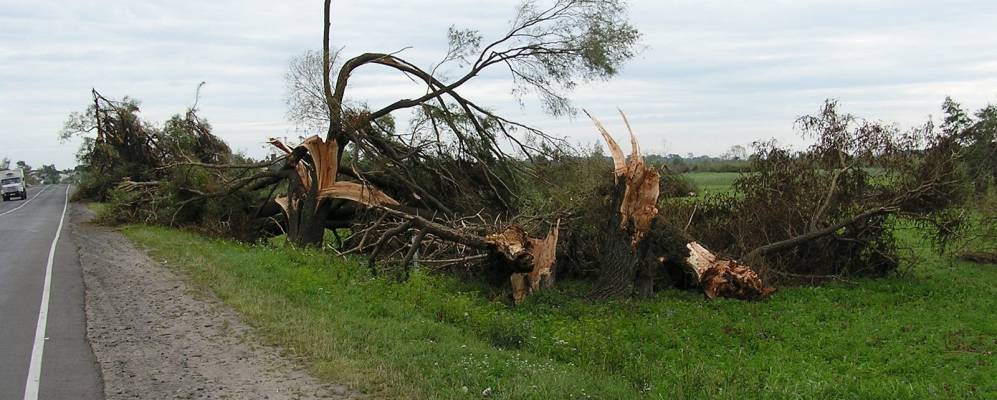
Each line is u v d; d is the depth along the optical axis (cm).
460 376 759
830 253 1773
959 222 1781
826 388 830
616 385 798
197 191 2492
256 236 2467
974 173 2120
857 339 1130
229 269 1491
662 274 1616
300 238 2136
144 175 3488
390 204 2058
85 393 718
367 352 851
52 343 920
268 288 1288
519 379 754
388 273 1597
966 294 1523
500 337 1050
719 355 1055
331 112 2080
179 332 965
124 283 1383
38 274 1530
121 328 999
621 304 1415
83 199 5106
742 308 1398
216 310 1098
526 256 1490
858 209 1761
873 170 1794
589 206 1783
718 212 1886
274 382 740
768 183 1852
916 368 961
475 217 1966
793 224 1783
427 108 2105
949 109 2280
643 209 1491
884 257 1792
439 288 1462
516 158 2127
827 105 1808
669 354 1059
